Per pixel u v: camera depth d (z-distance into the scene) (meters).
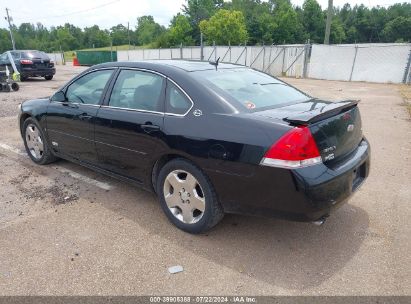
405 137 7.30
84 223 3.71
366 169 3.57
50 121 4.88
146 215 3.88
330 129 3.01
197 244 3.33
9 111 10.07
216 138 3.06
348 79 22.88
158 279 2.85
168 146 3.38
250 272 2.93
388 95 14.54
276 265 3.02
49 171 5.20
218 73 3.79
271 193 2.87
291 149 2.74
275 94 3.75
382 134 7.57
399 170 5.31
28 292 2.70
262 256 3.15
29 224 3.69
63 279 2.84
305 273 2.92
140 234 3.50
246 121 3.00
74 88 4.61
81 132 4.38
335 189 2.91
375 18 100.50
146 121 3.58
